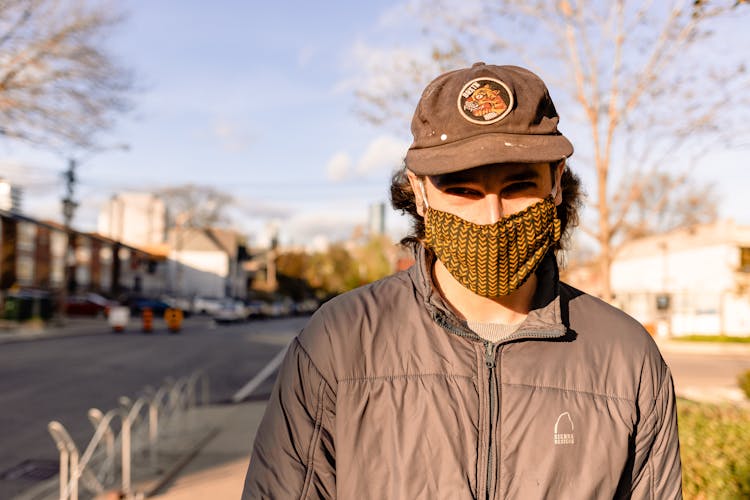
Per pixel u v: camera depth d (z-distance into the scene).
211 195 60.75
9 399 10.30
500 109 1.22
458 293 1.47
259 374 14.34
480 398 1.33
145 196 73.31
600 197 6.95
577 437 1.31
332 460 1.35
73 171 29.94
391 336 1.38
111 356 17.73
